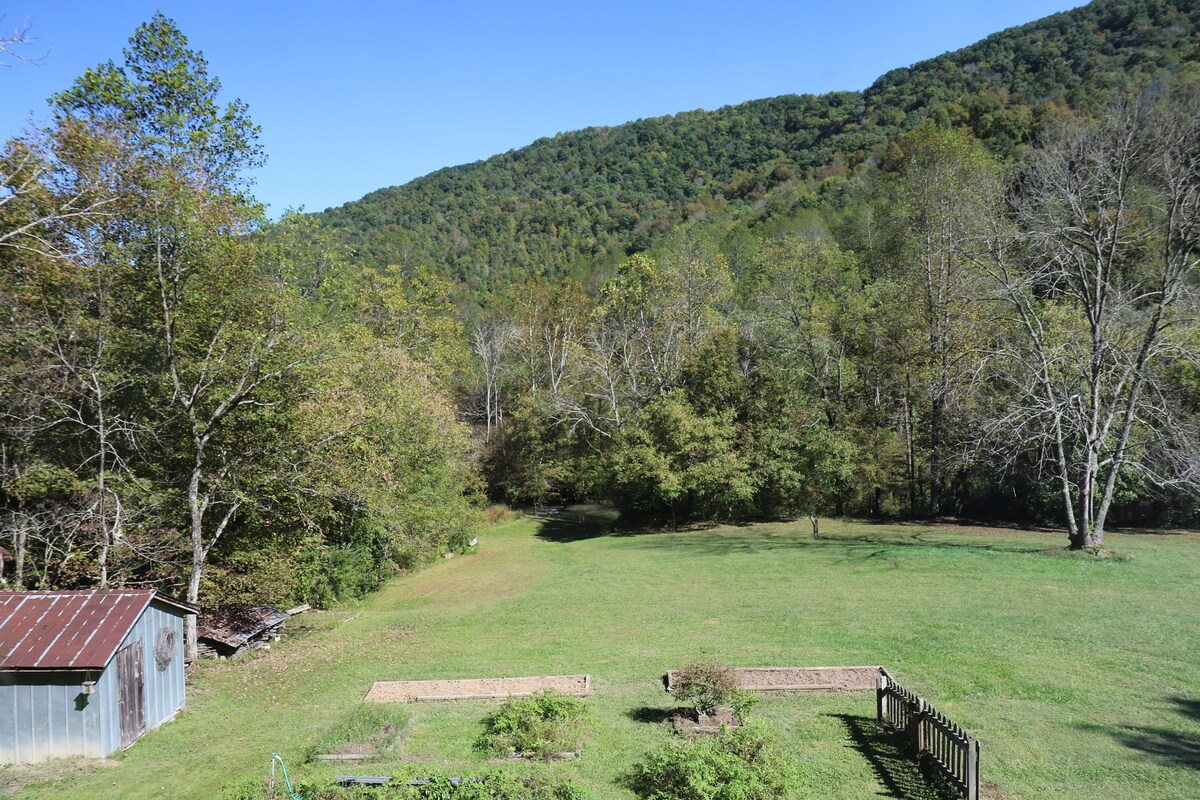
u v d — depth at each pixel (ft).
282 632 65.16
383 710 39.88
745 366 133.59
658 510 137.28
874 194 234.38
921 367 123.34
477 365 208.03
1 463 56.49
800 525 121.19
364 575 85.97
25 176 52.95
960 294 110.42
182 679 45.83
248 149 74.43
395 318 141.59
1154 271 93.04
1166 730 35.12
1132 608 56.08
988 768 31.91
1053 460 87.04
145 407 63.26
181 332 64.23
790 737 36.45
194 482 57.21
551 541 125.18
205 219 61.11
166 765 37.01
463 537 116.47
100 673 37.70
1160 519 103.76
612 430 142.72
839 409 131.85
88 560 57.98
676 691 38.32
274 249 73.67
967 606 59.31
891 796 30.07
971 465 109.50
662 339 146.51
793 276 137.59
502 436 172.76
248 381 63.16
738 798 26.84
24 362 55.62
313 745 37.09
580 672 48.57
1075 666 44.27
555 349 190.29
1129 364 79.41
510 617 67.36
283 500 68.13
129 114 65.31
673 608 66.33
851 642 51.55
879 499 131.85
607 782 31.96
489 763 33.71
